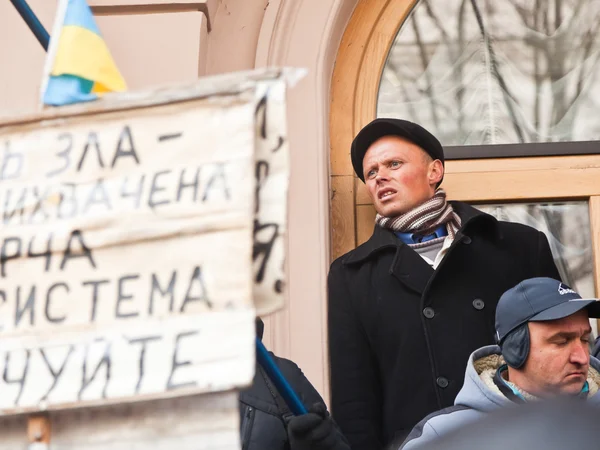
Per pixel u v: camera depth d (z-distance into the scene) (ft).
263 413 13.55
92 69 9.89
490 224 17.31
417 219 17.26
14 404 8.52
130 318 8.61
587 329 13.82
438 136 20.18
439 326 16.46
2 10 18.93
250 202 8.63
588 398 13.67
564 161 19.83
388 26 20.52
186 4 19.17
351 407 16.40
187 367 8.32
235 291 8.45
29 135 9.36
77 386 8.49
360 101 20.11
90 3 19.12
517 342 13.74
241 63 19.74
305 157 18.95
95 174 9.10
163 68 18.85
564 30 20.57
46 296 8.84
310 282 18.35
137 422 8.48
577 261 19.49
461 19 20.68
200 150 8.89
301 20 19.70
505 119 20.22
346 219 19.44
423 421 13.44
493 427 5.41
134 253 8.77
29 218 9.09
